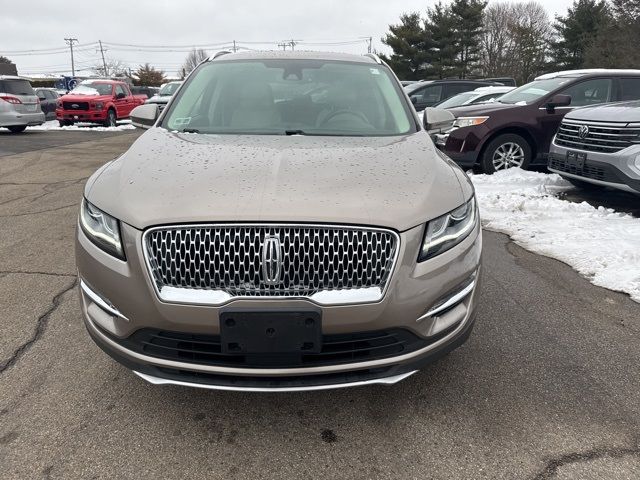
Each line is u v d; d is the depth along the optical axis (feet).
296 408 8.25
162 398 8.44
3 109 51.65
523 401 8.44
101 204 7.47
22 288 12.71
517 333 10.65
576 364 9.52
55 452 7.22
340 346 6.92
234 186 7.27
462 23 154.30
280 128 10.55
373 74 12.35
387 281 6.84
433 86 48.67
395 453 7.30
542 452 7.31
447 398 8.52
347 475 6.91
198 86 11.80
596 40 132.46
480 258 8.11
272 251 6.60
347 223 6.72
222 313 6.50
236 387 6.88
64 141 47.96
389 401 8.45
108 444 7.39
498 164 26.16
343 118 10.87
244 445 7.43
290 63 12.52
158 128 10.64
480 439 7.57
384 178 7.75
